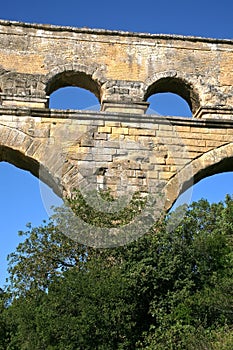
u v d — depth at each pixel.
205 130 30.08
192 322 19.11
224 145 30.00
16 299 25.25
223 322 19.19
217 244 21.80
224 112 30.75
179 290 20.19
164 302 19.91
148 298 20.17
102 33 31.52
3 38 30.72
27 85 30.05
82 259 25.59
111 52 31.36
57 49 31.05
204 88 31.28
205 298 19.38
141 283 20.05
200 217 24.98
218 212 25.44
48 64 30.72
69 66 30.78
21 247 28.39
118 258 21.41
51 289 19.88
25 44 30.81
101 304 19.06
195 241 21.48
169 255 20.72
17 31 30.92
